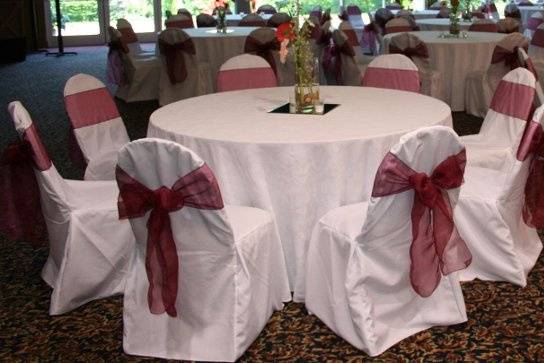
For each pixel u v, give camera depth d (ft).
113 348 8.72
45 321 9.46
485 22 26.81
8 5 41.06
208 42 24.82
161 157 7.27
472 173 10.40
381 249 8.00
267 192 9.08
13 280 10.80
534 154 9.18
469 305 9.34
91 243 9.58
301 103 10.75
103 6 44.75
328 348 8.44
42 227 9.93
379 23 32.35
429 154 7.54
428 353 8.23
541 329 8.74
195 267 7.87
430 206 7.57
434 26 28.45
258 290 8.47
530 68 15.05
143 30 45.98
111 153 12.10
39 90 28.35
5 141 19.66
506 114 11.75
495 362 8.05
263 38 22.84
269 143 8.91
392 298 8.35
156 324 8.31
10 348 8.81
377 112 10.66
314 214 9.16
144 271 8.24
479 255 9.92
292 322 9.04
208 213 7.49
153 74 25.93
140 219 7.84
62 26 44.27
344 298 8.39
